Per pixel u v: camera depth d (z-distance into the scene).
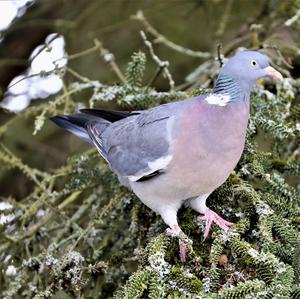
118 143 8.95
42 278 8.95
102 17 13.73
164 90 13.42
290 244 7.52
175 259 7.99
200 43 13.77
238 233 7.62
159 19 13.91
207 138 8.03
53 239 9.38
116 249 9.19
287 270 6.94
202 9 13.84
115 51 13.67
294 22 10.94
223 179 8.19
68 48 13.03
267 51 10.53
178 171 8.16
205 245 8.08
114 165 8.93
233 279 7.22
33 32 12.97
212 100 8.23
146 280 7.21
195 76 10.86
